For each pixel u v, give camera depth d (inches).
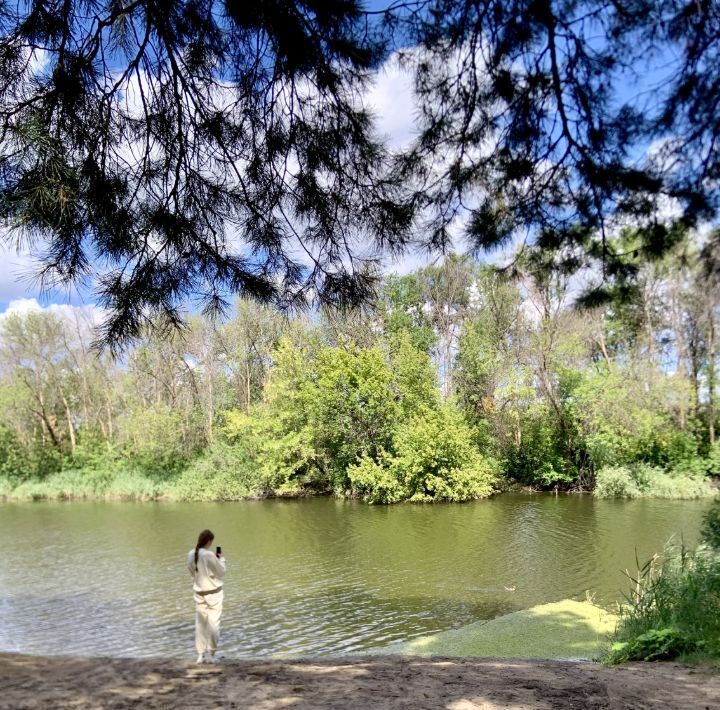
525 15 135.2
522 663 216.8
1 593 562.9
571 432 1208.8
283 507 1106.1
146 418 1386.6
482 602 476.7
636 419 1091.3
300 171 164.4
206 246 171.9
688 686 169.9
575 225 177.6
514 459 1252.5
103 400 1681.8
